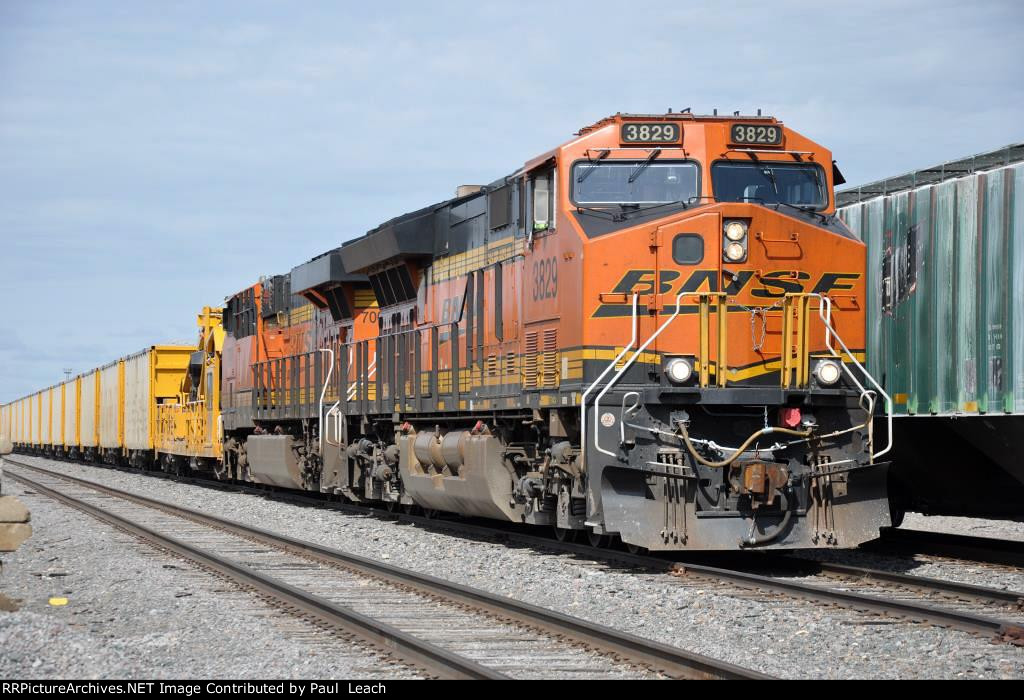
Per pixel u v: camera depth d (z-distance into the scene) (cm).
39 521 3009
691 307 1947
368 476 3125
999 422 2070
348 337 3425
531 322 2211
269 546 2428
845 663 1242
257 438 4034
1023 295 1958
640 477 1917
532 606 1470
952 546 2238
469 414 2614
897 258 2308
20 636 1358
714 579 1795
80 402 8050
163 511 3378
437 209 2850
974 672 1195
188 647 1355
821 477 1944
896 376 2308
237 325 4562
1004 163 2089
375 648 1320
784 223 1975
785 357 1934
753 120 2083
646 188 2041
